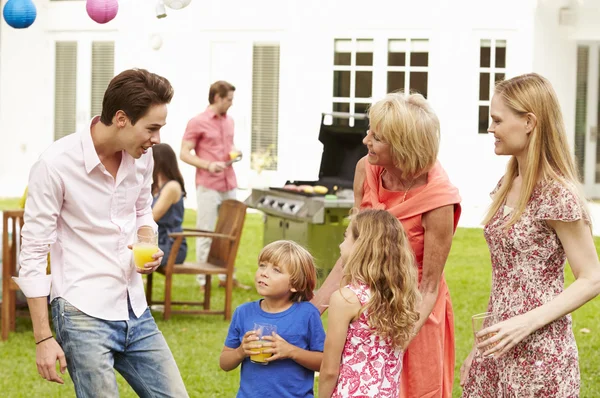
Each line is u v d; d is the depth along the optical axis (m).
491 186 15.47
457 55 15.33
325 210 8.30
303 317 4.07
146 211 3.91
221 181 9.16
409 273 3.55
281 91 16.33
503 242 3.46
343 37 15.96
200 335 7.29
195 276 10.15
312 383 4.11
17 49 18.59
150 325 3.72
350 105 16.00
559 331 3.40
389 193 3.88
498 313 3.49
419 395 3.90
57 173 3.46
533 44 15.15
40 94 18.52
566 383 3.41
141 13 17.16
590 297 3.33
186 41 16.84
